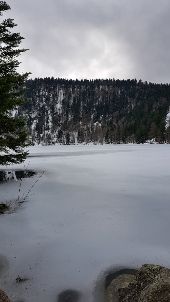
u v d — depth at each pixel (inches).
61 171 1045.2
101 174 978.1
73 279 359.9
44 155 1809.8
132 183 821.9
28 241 455.2
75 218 543.2
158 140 4825.3
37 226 510.3
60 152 2169.0
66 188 770.2
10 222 530.6
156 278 285.6
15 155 556.4
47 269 382.3
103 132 5964.6
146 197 668.7
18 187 794.8
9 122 513.0
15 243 450.6
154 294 264.2
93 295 330.3
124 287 314.7
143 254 401.4
